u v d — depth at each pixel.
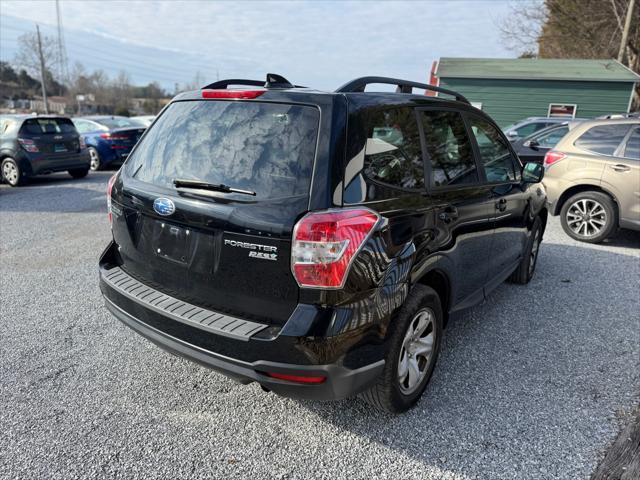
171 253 2.62
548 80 19.45
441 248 2.90
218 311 2.47
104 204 8.90
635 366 3.44
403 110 2.80
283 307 2.26
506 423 2.77
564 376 3.29
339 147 2.28
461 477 2.37
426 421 2.79
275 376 2.23
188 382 3.14
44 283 4.86
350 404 2.93
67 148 11.54
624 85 18.89
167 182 2.66
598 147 6.75
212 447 2.54
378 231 2.31
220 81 3.05
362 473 2.38
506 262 4.24
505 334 3.92
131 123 15.96
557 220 8.45
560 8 24.12
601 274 5.45
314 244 2.14
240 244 2.30
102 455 2.46
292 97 2.44
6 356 3.41
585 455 2.52
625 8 21.69
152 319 2.59
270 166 2.34
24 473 2.32
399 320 2.53
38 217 7.80
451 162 3.23
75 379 3.14
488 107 20.27
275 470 2.39
